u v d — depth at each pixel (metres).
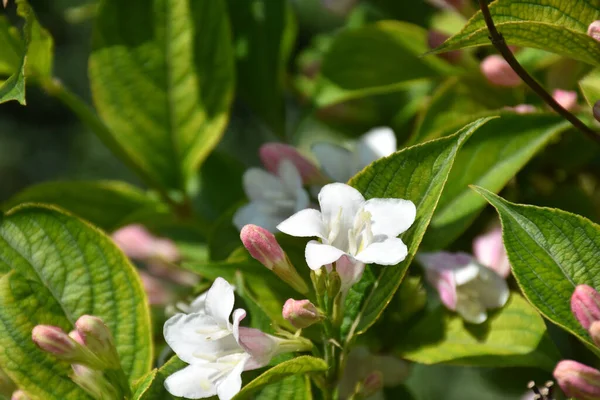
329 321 0.53
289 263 0.54
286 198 0.59
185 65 0.64
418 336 0.56
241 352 0.53
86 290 0.55
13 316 0.54
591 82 0.56
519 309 0.56
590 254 0.51
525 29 0.52
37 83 0.63
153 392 0.53
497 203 0.51
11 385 0.55
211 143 0.64
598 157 0.64
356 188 0.53
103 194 0.65
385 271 0.53
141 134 0.64
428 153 0.53
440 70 0.63
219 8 0.63
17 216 0.56
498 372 0.65
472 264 0.56
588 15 0.53
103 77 0.64
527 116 0.57
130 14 0.63
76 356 0.53
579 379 0.50
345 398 0.59
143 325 0.55
